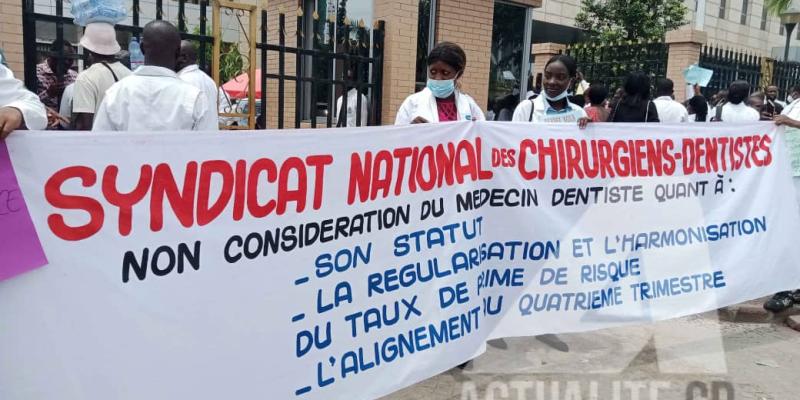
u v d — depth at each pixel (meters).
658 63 11.46
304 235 2.57
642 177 3.82
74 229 2.04
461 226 3.23
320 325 2.66
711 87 11.51
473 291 3.31
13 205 1.94
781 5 12.59
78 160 2.03
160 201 2.20
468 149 3.23
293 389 2.59
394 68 6.49
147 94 2.92
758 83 12.39
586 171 3.64
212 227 2.32
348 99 6.70
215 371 2.37
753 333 4.48
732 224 4.15
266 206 2.45
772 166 4.28
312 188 2.58
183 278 2.27
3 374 1.97
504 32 8.31
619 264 3.79
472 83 7.62
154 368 2.23
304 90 7.67
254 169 2.40
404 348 2.98
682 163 3.93
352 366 2.78
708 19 26.34
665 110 6.52
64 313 2.05
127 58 5.35
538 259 3.56
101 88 3.73
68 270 2.04
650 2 16.88
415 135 2.96
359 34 6.23
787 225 4.36
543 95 4.36
